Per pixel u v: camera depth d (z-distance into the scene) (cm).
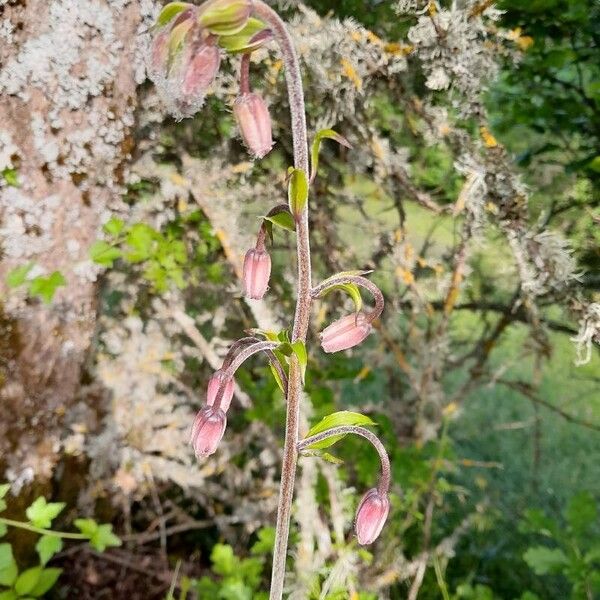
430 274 74
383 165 63
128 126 55
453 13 50
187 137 66
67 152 53
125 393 68
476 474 86
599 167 60
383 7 59
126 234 63
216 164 63
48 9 49
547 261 53
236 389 70
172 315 69
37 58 49
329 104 61
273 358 33
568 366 96
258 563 59
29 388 59
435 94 63
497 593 73
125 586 71
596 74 70
